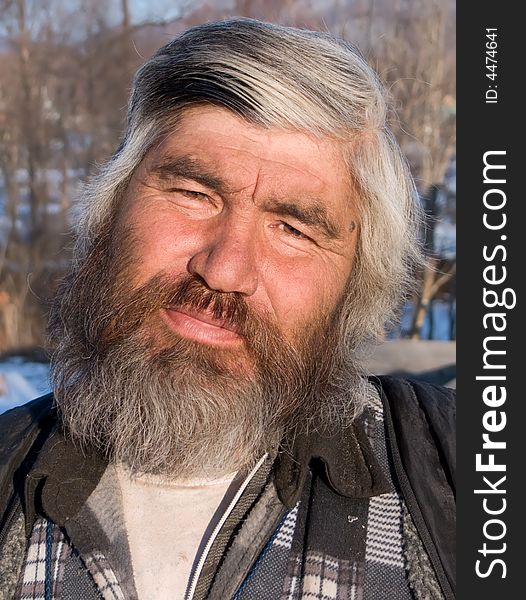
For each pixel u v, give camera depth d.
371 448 1.11
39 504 1.08
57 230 8.40
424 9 6.23
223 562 1.02
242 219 1.03
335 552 1.03
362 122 1.08
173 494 1.10
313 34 1.10
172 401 1.05
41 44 9.77
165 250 1.05
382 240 1.16
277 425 1.10
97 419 1.12
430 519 1.05
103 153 8.82
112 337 1.08
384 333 1.31
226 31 1.07
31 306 6.39
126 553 1.05
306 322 1.09
